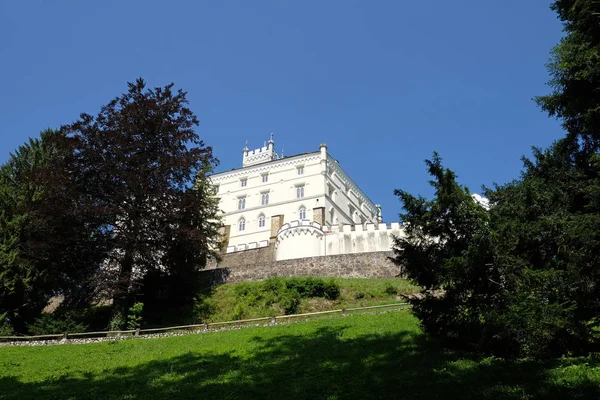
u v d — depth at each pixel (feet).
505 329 52.75
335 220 223.30
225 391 56.39
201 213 142.41
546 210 64.85
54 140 122.93
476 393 47.75
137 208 117.08
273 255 177.78
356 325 82.99
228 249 187.73
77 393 59.57
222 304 126.00
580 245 57.41
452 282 60.03
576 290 54.70
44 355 81.05
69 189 112.16
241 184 237.04
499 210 65.72
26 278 110.11
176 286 132.26
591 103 65.62
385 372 56.90
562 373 49.19
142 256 119.03
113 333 101.09
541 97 70.54
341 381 55.88
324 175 222.89
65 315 109.60
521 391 46.78
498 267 56.39
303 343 74.84
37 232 116.37
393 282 129.08
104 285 108.78
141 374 66.13
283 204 222.69
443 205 61.52
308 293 122.93
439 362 57.52
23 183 124.26
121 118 125.18
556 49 67.62
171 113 132.46
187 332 95.40
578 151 72.23
